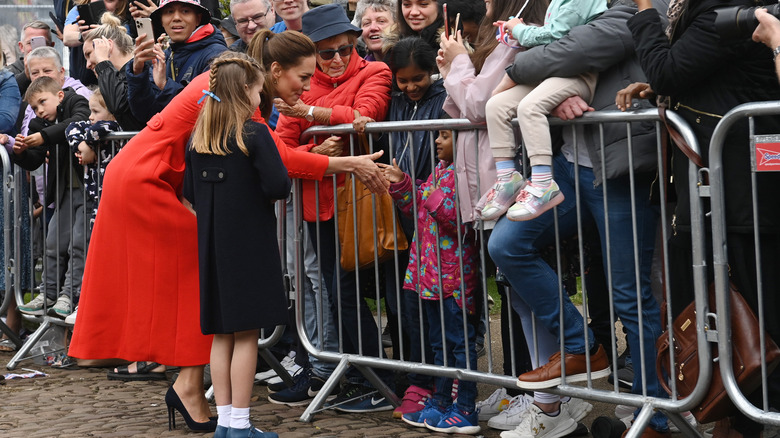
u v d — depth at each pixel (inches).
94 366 318.7
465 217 217.5
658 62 174.6
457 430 225.8
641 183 193.9
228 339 217.9
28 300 388.2
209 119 212.1
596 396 200.5
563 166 201.2
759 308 171.2
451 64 216.5
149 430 235.9
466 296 226.2
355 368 255.4
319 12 252.8
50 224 333.7
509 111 197.8
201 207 213.5
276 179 210.1
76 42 377.1
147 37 275.7
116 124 307.6
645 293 197.5
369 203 242.7
